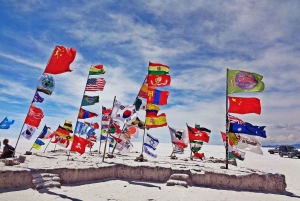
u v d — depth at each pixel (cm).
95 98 1320
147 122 1355
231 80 1173
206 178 1002
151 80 1405
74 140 1189
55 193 768
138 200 750
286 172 1652
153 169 1070
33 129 1159
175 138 1374
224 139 1237
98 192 824
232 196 852
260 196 876
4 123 1280
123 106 1280
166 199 774
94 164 1085
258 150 1083
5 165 904
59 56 1057
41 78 1104
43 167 894
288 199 857
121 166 1104
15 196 700
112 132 1473
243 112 1127
